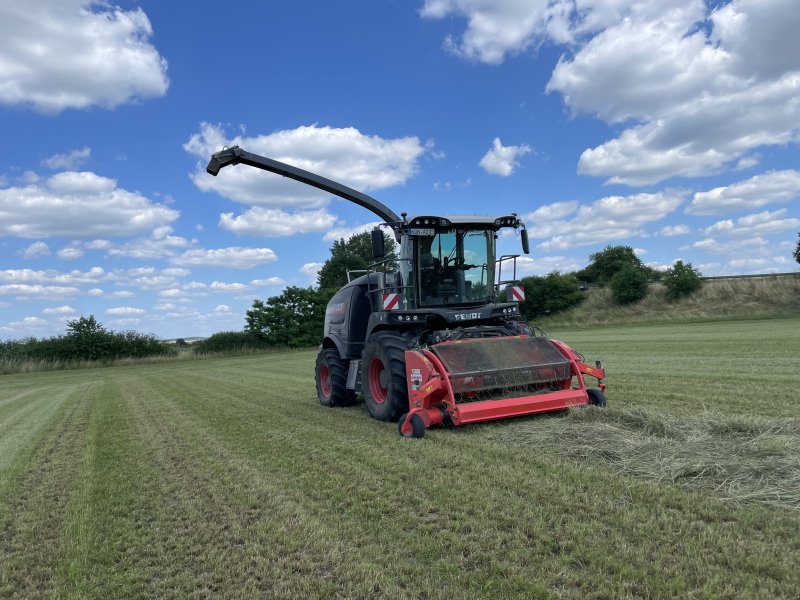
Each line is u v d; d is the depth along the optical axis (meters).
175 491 5.26
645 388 9.77
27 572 3.72
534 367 7.05
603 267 65.62
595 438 5.70
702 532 3.47
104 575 3.58
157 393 15.45
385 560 3.46
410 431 6.78
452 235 8.67
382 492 4.73
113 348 40.09
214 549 3.83
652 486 4.32
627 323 39.41
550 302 44.38
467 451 5.78
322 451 6.39
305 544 3.80
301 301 44.50
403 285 8.68
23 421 11.30
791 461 4.48
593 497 4.19
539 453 5.52
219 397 13.11
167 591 3.30
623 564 3.17
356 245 65.00
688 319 37.16
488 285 8.96
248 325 43.53
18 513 4.98
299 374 19.58
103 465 6.55
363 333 9.71
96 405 13.29
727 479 4.37
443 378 6.67
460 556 3.44
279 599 3.10
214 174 10.76
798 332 21.92
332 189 11.10
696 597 2.82
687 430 5.75
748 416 6.55
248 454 6.55
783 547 3.27
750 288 39.03
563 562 3.26
